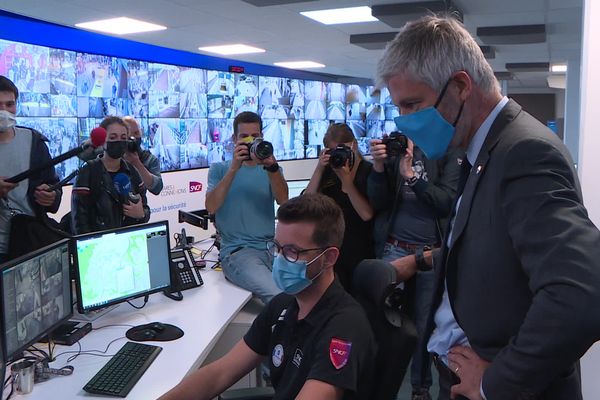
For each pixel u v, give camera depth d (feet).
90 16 16.61
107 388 4.92
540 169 2.70
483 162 3.05
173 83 22.06
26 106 16.58
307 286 4.50
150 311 7.20
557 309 2.42
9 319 4.76
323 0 14.60
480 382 2.94
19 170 7.66
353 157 9.33
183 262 8.40
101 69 19.10
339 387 4.00
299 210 4.48
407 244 8.58
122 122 9.77
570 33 19.94
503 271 2.91
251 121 8.80
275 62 28.04
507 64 29.68
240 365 4.98
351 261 9.18
